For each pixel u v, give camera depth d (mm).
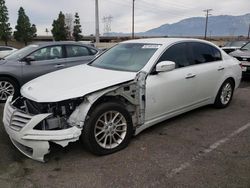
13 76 6535
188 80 4781
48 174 3316
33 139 3334
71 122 3496
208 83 5293
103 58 5023
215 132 4602
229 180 3195
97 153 3703
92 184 3119
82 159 3674
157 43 4746
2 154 3787
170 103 4555
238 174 3318
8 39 55750
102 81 3797
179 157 3730
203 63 5234
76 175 3297
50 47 7121
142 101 4086
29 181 3168
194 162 3600
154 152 3865
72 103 3539
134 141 4219
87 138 3584
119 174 3318
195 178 3236
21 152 3699
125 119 3900
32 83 4102
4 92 6586
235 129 4742
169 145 4090
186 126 4852
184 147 4027
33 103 3631
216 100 5762
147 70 4191
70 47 7441
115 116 3814
